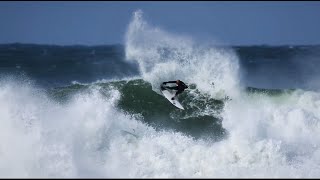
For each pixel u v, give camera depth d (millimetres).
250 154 47438
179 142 51156
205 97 65625
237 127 57719
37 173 43406
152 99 64375
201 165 46562
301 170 45719
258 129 57875
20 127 49125
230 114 62000
